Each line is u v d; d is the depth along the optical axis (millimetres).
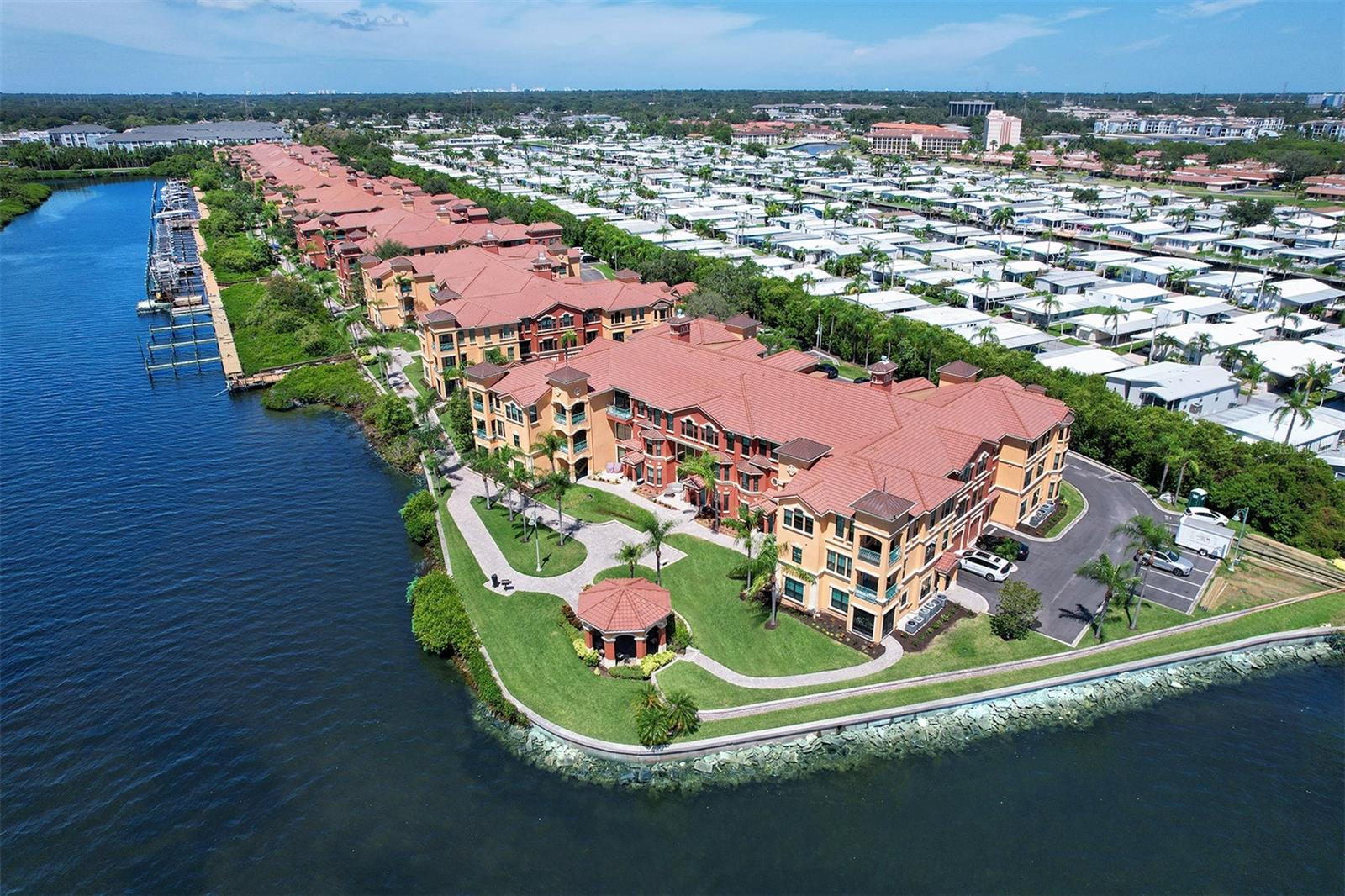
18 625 64500
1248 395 106688
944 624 62031
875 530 56562
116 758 51688
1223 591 66188
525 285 121062
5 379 118812
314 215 179625
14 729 54000
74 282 171750
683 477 80562
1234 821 47156
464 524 76938
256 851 45375
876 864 44219
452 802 48281
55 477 89438
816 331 126812
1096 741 52688
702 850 45031
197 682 58375
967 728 53375
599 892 42625
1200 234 198625
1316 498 72938
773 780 49500
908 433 67250
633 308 118500
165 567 72250
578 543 73188
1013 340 123250
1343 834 46375
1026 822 46906
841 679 56344
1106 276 169250
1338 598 65188
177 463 93000
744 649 59406
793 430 70812
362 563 73125
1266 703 55969
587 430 83625
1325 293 142625
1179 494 80500
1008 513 74438
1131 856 44875
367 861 44625
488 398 85938
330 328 135875
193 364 125625
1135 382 102688
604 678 56656
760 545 71000
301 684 58094
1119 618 62719
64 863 44781
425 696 56938
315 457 94625
